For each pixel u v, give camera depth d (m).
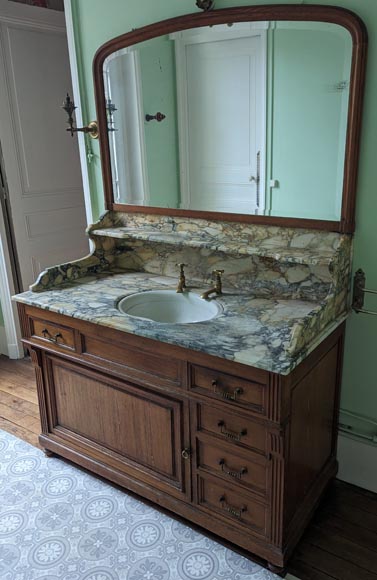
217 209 2.06
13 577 1.69
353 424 2.02
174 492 1.86
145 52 2.05
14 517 1.95
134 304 2.04
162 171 2.17
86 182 2.49
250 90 1.85
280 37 1.73
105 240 2.39
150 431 1.85
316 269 1.87
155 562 1.73
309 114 1.75
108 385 1.93
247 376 1.49
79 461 2.17
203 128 2.00
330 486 2.07
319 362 1.72
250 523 1.68
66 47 3.22
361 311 1.85
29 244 3.24
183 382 1.67
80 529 1.89
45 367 2.15
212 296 2.00
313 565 1.71
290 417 1.53
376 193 1.71
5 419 2.65
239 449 1.61
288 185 1.86
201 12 1.85
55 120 3.24
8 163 3.03
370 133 1.67
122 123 2.23
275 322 1.71
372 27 1.58
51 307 1.93
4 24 2.87
